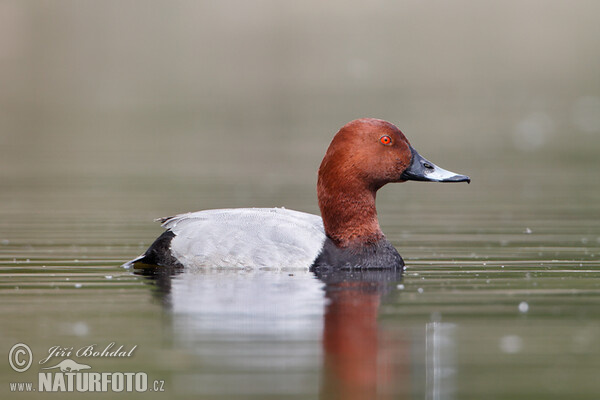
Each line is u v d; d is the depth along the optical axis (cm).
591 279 972
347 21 5947
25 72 5209
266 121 3888
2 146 3048
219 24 5909
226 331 736
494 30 6012
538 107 4206
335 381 613
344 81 5281
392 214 1648
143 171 2370
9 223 1484
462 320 776
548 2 6128
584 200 1825
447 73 5381
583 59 5659
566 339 718
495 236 1341
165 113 4200
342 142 1036
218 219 1035
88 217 1564
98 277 978
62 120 3944
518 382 617
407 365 651
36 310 816
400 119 3747
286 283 935
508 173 2344
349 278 972
